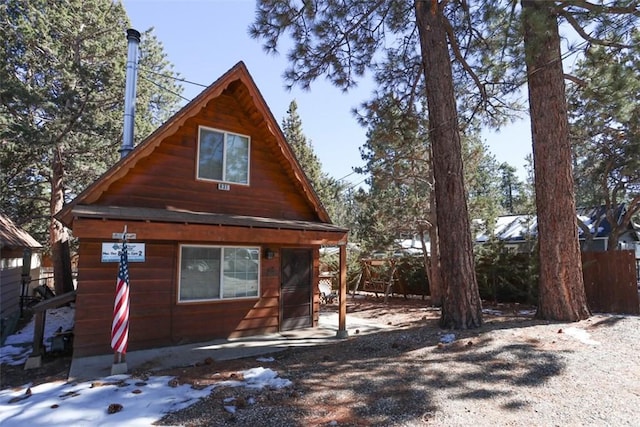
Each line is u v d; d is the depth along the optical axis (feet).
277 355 20.99
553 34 23.20
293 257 30.35
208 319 25.34
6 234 32.07
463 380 14.62
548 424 11.14
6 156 43.34
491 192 58.95
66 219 21.33
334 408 12.52
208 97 25.20
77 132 41.55
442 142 24.02
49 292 44.75
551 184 24.90
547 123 25.09
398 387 14.16
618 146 42.39
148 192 23.71
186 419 12.00
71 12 43.45
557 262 24.53
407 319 34.04
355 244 55.98
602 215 55.62
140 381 16.10
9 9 41.01
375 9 27.35
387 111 32.27
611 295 30.94
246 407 12.76
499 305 40.83
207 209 26.11
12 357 22.50
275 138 28.89
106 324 21.34
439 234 23.89
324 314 38.75
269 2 24.31
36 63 41.32
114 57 44.47
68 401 13.85
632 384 14.03
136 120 46.65
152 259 23.38
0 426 11.91
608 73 22.67
